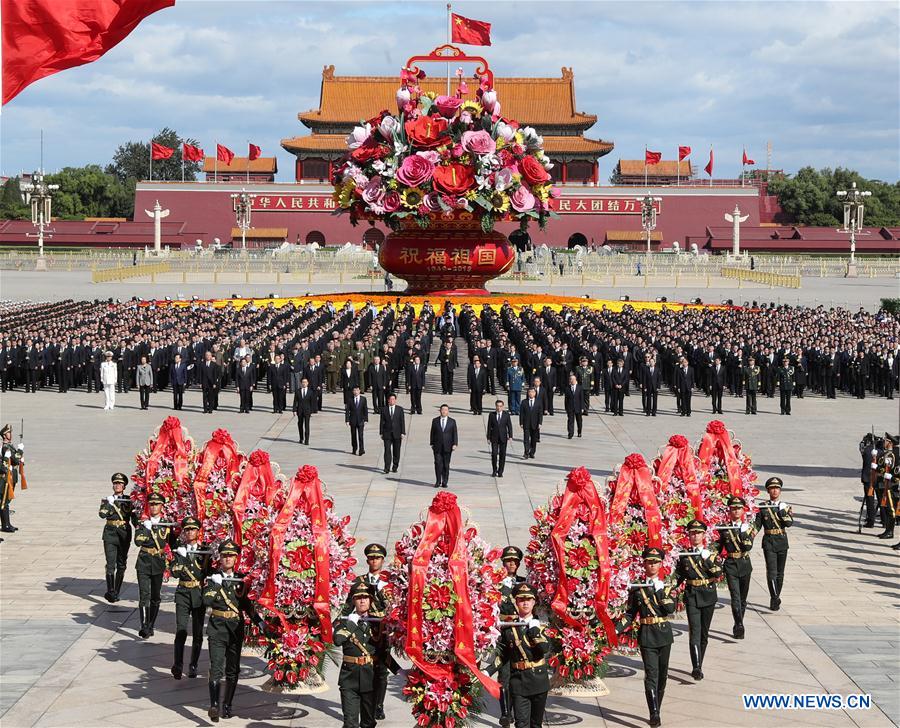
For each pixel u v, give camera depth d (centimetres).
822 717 1625
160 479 2050
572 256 13850
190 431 4006
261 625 1706
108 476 3206
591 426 4212
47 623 2020
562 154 17062
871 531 2712
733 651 1912
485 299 7844
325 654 1723
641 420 4388
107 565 2120
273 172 18212
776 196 19600
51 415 4419
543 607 1717
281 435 3934
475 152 6969
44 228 16912
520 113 17112
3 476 2586
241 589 1691
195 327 5788
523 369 4978
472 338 5609
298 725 1602
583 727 1598
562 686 1725
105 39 1435
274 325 5819
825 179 19638
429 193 7088
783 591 2248
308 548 1680
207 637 1802
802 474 3334
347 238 16775
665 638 1623
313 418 4356
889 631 2009
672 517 1869
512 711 1612
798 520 2806
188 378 4838
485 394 5000
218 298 9438
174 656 1834
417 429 4066
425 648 1509
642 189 16762
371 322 6062
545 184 7288
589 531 1680
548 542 1706
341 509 2764
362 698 1534
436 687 1498
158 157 15112
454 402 4756
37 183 13500
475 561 1538
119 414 4453
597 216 16800
